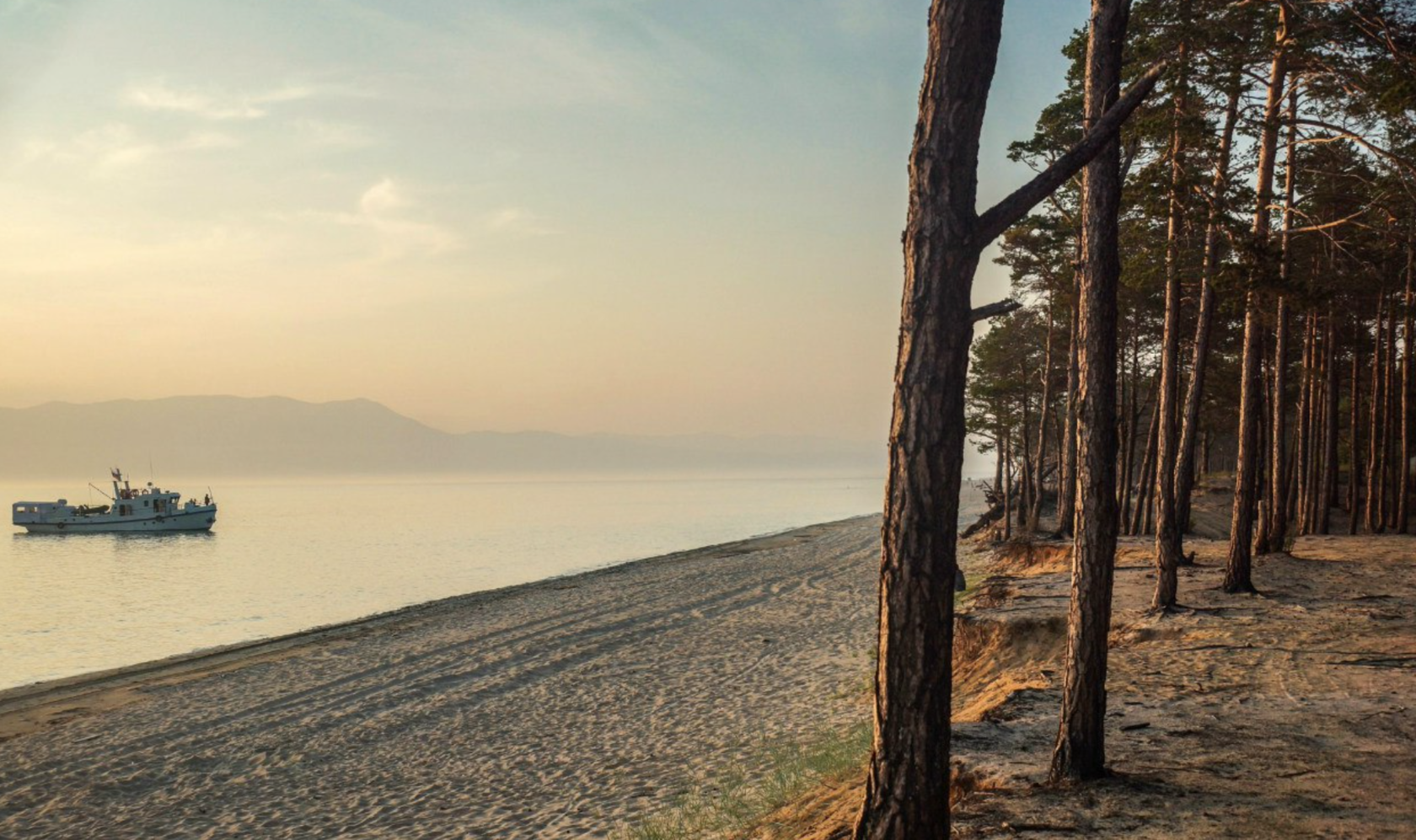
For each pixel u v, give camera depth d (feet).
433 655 85.20
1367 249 64.64
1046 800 22.63
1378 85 46.47
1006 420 149.79
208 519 330.54
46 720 69.92
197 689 78.02
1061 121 77.15
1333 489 126.41
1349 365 130.82
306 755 55.06
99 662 99.14
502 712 61.72
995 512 173.68
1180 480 65.62
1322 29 46.88
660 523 349.00
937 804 15.47
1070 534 102.47
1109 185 24.58
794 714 52.70
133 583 177.47
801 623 88.33
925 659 15.46
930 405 15.58
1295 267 68.33
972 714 37.17
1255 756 24.98
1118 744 27.43
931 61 15.99
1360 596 52.29
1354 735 26.55
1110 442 24.39
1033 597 59.41
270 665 87.35
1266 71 52.90
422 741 55.98
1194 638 43.52
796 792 34.45
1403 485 106.93
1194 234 60.64
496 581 163.32
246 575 188.14
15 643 112.78
